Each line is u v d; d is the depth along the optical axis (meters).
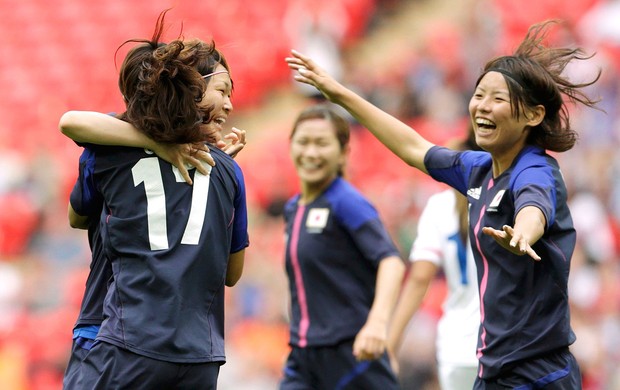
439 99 53.50
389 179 50.34
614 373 35.53
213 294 14.27
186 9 66.38
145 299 13.71
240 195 15.05
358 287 21.00
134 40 14.34
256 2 65.44
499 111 14.63
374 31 64.12
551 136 14.98
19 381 41.56
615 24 59.56
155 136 13.93
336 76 57.75
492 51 54.69
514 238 12.93
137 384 13.52
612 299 39.09
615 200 45.69
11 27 68.00
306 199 21.62
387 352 21.27
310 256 21.00
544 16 61.31
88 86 63.88
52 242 49.38
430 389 33.00
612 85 52.09
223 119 14.73
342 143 21.56
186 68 13.83
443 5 65.88
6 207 51.62
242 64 60.97
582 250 41.25
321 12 59.44
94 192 14.42
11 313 45.41
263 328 38.34
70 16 68.19
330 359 20.81
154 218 13.94
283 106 60.31
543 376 14.34
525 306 14.42
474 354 20.02
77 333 14.64
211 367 14.09
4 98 63.06
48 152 56.06
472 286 20.41
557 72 15.19
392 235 42.31
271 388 36.16
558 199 14.38
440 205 21.28
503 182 14.80
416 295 21.48
